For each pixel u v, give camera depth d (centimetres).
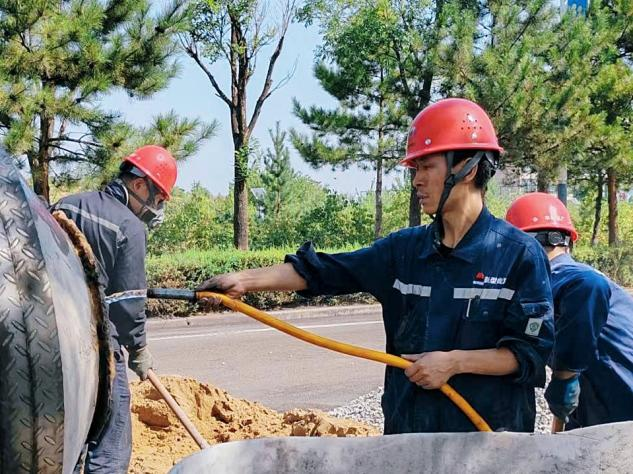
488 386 285
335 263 309
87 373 199
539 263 287
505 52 1834
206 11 2206
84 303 205
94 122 1450
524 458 252
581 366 347
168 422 587
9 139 1304
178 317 1453
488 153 291
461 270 288
